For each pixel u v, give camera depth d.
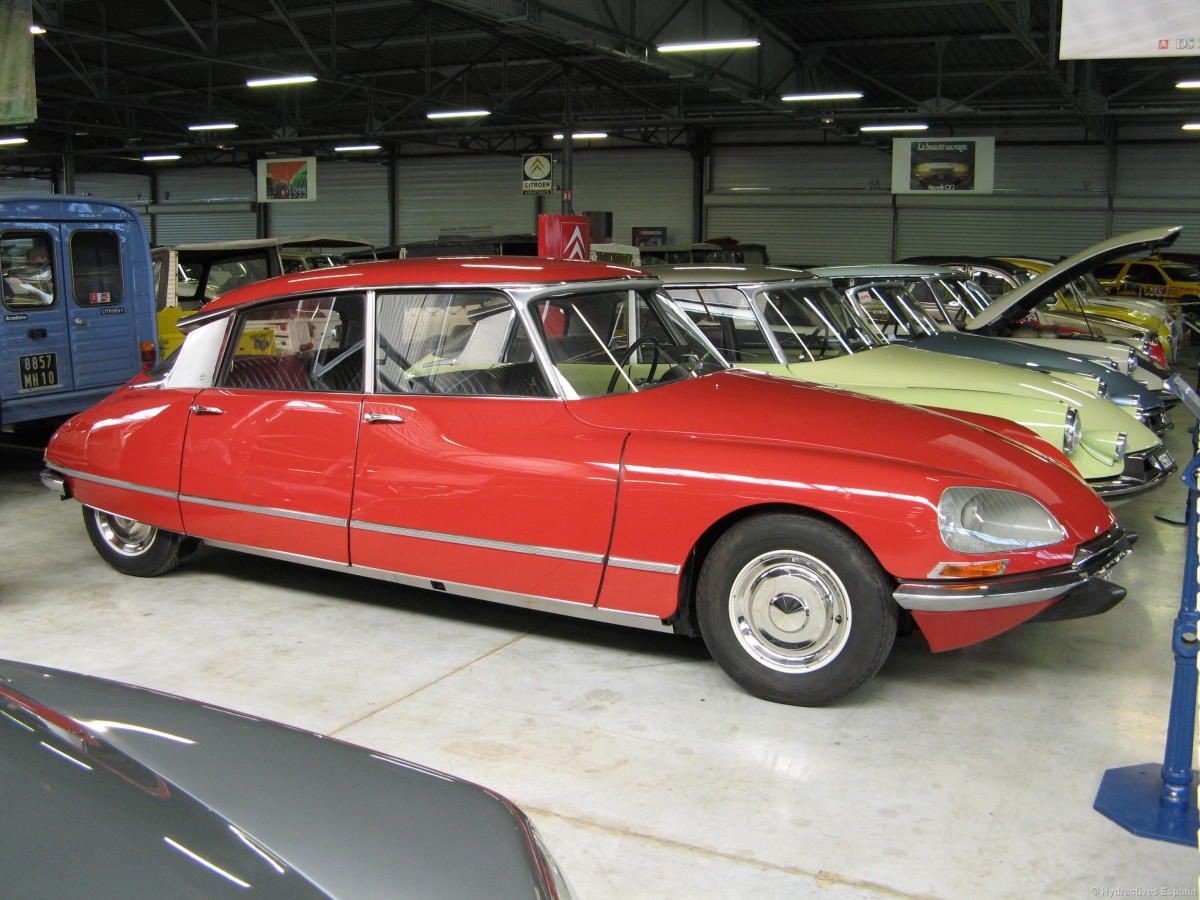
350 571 4.27
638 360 4.16
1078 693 3.82
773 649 3.58
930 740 3.39
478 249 16.48
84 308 7.51
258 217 36.88
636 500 3.62
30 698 1.74
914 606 3.31
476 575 3.97
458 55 23.11
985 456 3.59
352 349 4.23
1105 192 25.88
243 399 4.47
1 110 8.85
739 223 30.08
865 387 5.41
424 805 1.62
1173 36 8.05
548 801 2.98
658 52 16.56
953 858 2.71
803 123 25.97
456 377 4.02
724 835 2.81
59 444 5.10
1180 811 2.86
